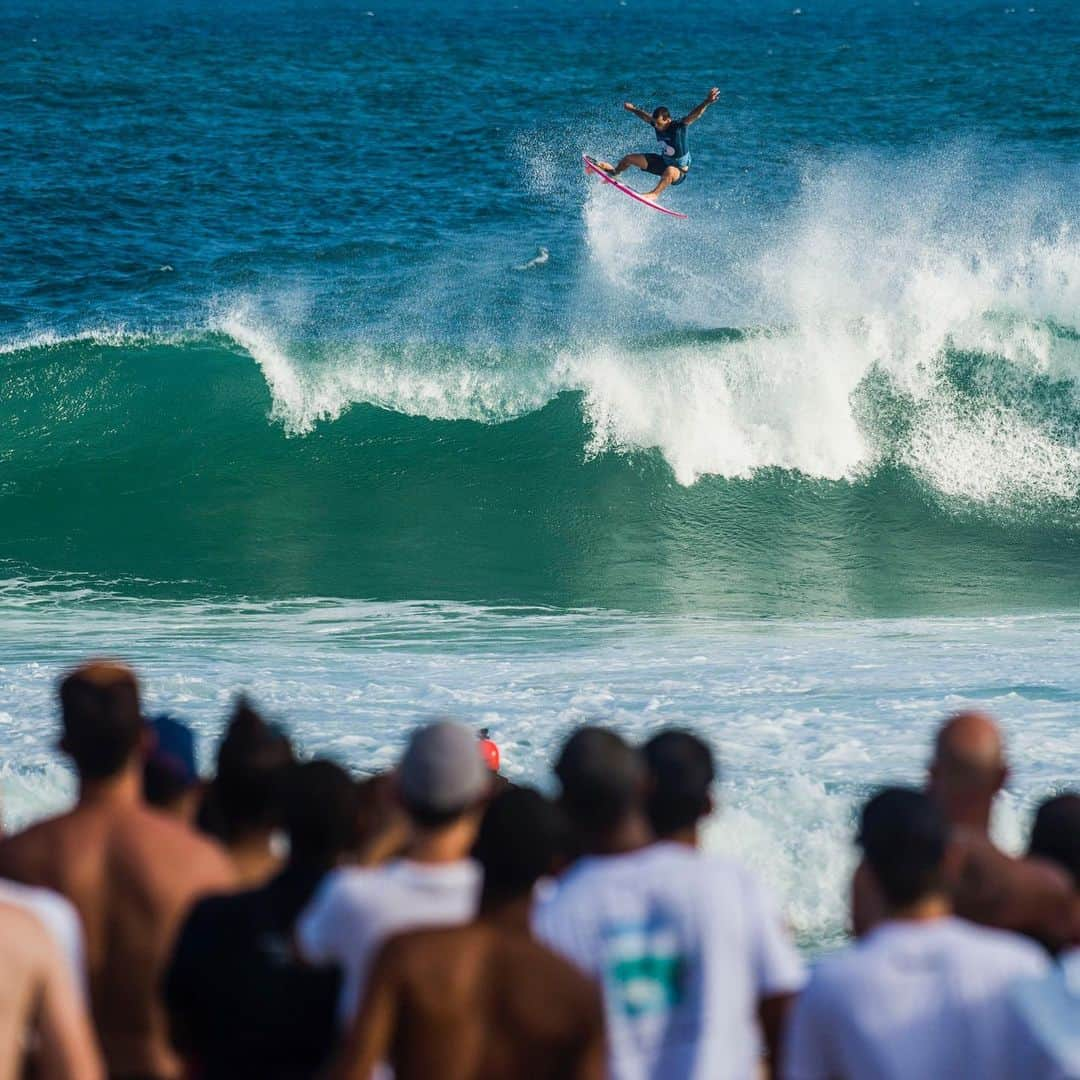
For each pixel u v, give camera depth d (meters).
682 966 12.98
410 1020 11.49
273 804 15.23
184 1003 13.15
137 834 14.12
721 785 31.39
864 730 36.16
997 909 14.55
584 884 13.18
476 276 102.19
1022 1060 11.68
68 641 50.06
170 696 40.53
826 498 72.12
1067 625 52.84
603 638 51.47
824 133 170.62
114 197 139.12
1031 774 32.16
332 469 73.06
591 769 13.27
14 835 14.24
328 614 56.28
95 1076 11.50
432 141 174.75
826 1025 11.91
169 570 63.72
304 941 13.02
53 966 11.41
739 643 50.03
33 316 100.50
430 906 12.84
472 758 13.08
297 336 89.31
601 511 70.94
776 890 28.86
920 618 55.53
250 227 126.31
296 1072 13.06
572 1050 11.57
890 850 12.13
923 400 74.12
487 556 66.44
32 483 71.56
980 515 70.69
